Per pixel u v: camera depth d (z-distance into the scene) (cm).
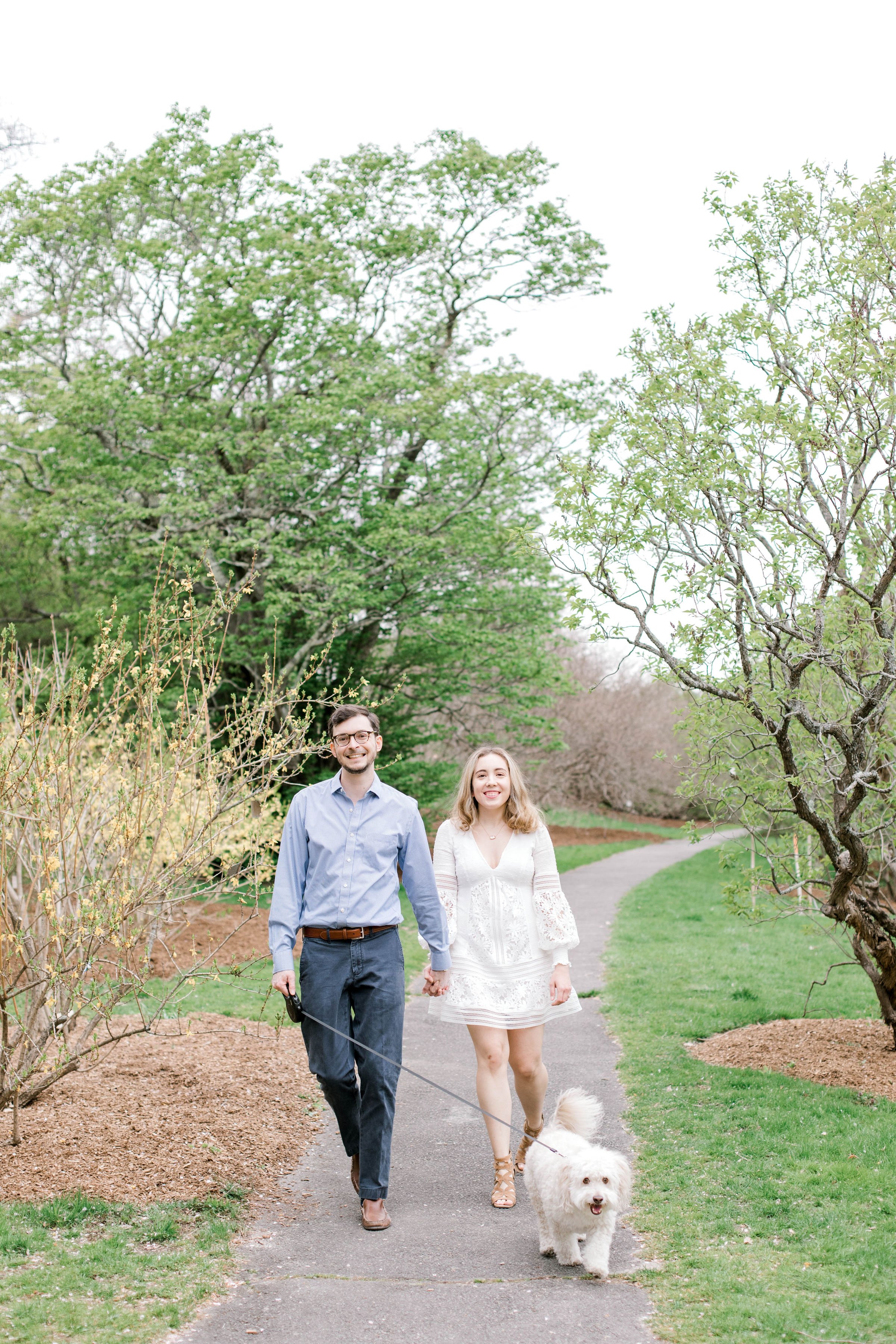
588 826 3522
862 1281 365
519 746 2481
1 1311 338
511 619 1894
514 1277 378
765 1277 369
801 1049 682
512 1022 459
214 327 1716
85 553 1884
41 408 1741
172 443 1688
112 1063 618
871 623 561
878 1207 429
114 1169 463
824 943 1180
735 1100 582
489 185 1838
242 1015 783
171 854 548
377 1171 425
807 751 649
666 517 540
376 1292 365
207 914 1202
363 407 1673
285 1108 571
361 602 1633
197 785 579
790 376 582
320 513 1741
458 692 1958
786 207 607
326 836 439
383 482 1833
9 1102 488
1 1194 429
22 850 527
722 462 534
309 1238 417
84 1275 368
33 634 2259
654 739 3512
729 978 979
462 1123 581
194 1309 349
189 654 574
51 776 508
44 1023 523
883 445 539
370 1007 429
